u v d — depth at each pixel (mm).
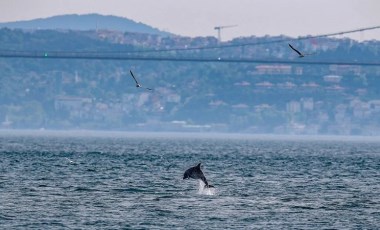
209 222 56938
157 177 91688
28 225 54781
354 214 62375
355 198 73000
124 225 55281
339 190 80250
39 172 96375
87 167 107562
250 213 61406
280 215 60812
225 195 72625
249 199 70000
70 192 73250
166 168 109188
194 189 77375
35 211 60531
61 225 55000
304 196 73562
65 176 90750
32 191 73375
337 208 65562
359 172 109125
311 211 63406
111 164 116000
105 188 77250
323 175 101438
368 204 68688
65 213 59875
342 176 100438
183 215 59656
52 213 59750
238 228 55062
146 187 78625
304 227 55969
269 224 56781
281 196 73062
